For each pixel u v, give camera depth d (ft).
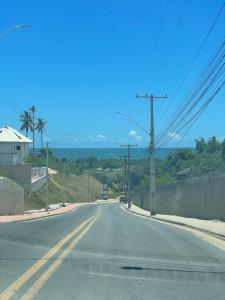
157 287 34.83
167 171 331.36
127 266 44.47
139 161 497.87
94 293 32.04
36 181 295.89
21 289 32.94
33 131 453.58
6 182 169.68
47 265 43.91
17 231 84.94
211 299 31.32
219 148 273.13
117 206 344.49
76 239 69.36
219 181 112.57
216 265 46.98
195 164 256.11
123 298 30.68
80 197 452.76
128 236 75.25
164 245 63.46
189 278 39.29
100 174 617.62
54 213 196.34
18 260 47.14
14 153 326.65
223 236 77.15
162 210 199.62
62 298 30.32
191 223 111.04
